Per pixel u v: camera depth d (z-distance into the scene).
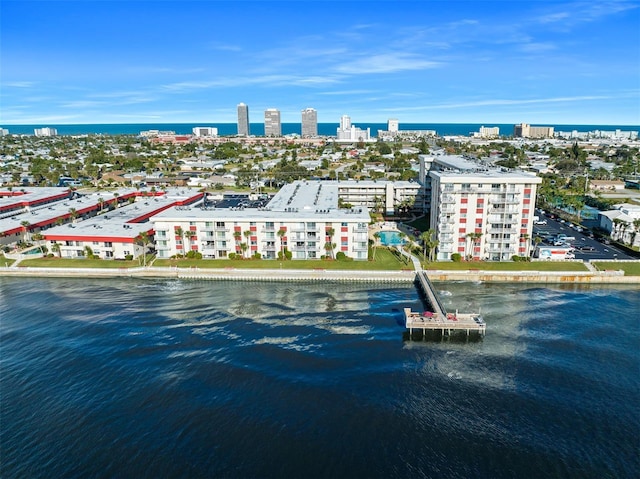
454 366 101.19
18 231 192.12
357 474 71.12
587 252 176.12
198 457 74.44
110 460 73.94
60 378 96.62
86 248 174.25
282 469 71.94
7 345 110.69
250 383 94.12
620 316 126.50
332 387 92.75
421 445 77.06
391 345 110.19
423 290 143.62
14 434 79.94
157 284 153.00
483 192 161.62
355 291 145.75
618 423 82.75
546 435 79.62
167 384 93.75
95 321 123.56
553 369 100.00
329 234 167.38
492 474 71.19
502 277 153.75
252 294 143.25
